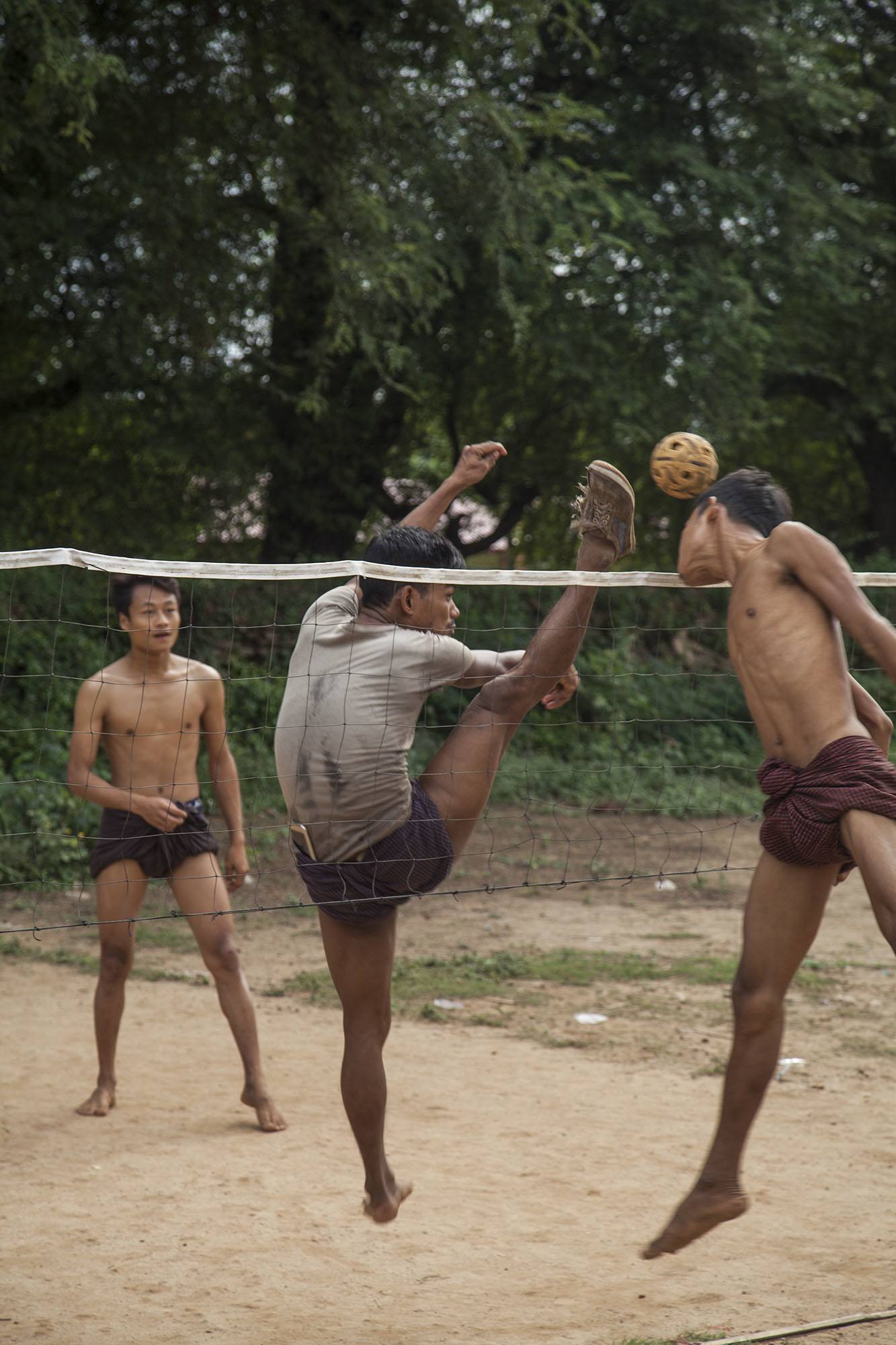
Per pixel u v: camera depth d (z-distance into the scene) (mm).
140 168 13305
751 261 17844
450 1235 4133
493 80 17562
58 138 13078
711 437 17359
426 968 7934
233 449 15953
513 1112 5371
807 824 3059
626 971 7891
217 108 13977
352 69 13859
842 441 22906
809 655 3139
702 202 17406
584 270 16594
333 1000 7176
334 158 13789
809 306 19234
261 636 14258
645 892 10680
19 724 11906
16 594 13023
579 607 3602
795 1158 4863
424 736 14773
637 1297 3688
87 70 10797
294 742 3416
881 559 21562
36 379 16047
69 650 12883
